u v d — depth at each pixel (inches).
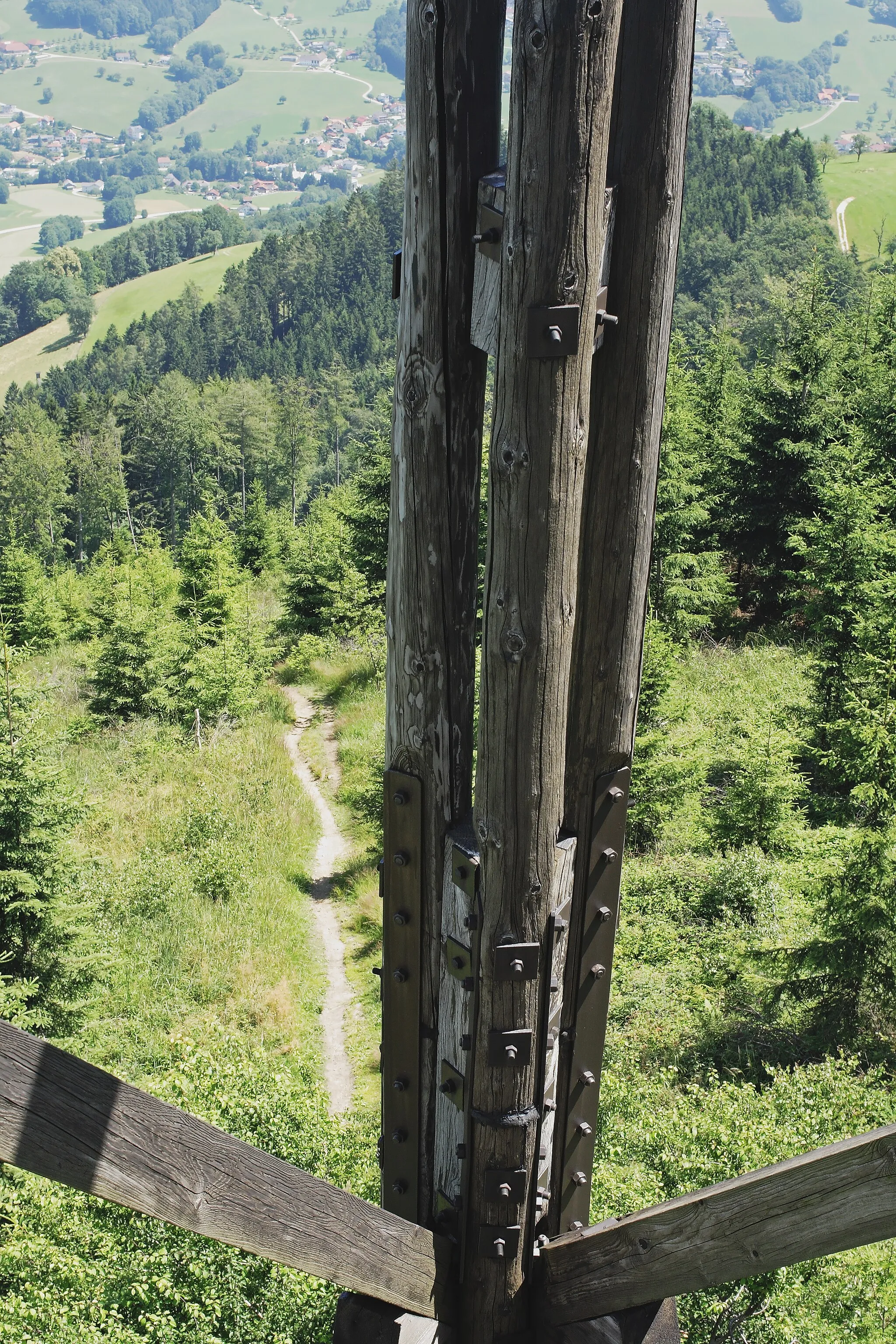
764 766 582.6
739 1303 245.0
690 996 470.3
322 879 706.2
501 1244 115.4
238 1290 262.8
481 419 104.3
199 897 663.8
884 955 424.8
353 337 5669.3
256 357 5561.0
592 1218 260.7
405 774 113.0
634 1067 422.6
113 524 3449.8
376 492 1038.4
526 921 106.6
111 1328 254.4
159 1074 341.1
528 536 93.6
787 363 1005.2
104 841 757.9
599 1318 114.3
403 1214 127.5
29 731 504.1
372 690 1070.4
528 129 82.8
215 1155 87.9
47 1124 75.2
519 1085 111.6
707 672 885.8
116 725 1026.7
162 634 1076.5
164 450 3607.3
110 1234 284.7
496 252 91.7
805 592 844.0
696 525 965.2
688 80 94.2
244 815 784.9
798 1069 335.6
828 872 438.9
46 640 1393.9
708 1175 270.8
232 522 3353.8
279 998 561.0
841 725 465.7
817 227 4571.9
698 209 5032.0
